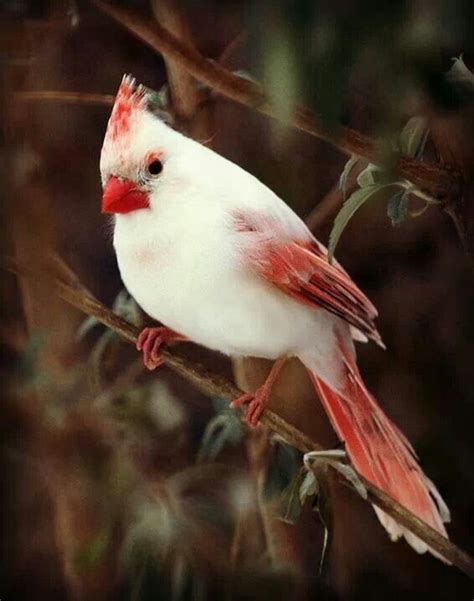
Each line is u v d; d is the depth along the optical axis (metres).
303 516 3.91
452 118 3.78
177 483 3.93
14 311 3.93
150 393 3.93
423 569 3.90
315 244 3.88
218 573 3.91
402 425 3.90
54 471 3.93
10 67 3.88
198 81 3.87
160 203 3.86
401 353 3.90
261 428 3.90
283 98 3.73
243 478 3.92
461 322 3.89
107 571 3.93
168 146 3.87
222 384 3.88
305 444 3.88
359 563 3.90
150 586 3.92
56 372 3.93
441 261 3.88
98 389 3.93
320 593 3.90
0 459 3.93
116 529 3.93
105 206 3.86
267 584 3.91
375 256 3.89
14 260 3.89
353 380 3.89
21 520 3.94
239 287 3.87
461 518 3.89
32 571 3.94
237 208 3.87
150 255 3.87
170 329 3.89
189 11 3.81
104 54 3.87
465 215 3.82
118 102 3.86
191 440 3.93
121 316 3.90
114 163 3.86
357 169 3.85
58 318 3.92
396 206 3.82
